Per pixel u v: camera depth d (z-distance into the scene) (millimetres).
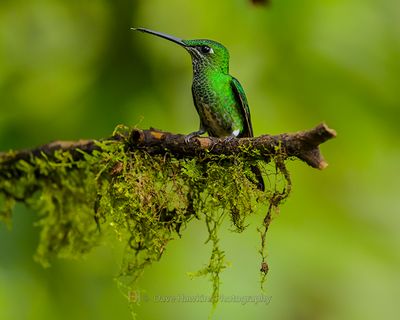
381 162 11094
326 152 11086
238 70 11445
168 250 10297
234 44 11484
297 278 10758
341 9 11328
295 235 10617
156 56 11375
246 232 10727
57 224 8297
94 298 9828
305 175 10781
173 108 11188
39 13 11641
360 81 11219
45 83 11109
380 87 11195
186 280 10297
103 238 8359
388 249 10578
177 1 11461
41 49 11453
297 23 11266
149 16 11523
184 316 10258
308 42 11328
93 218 8203
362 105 11133
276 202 6855
